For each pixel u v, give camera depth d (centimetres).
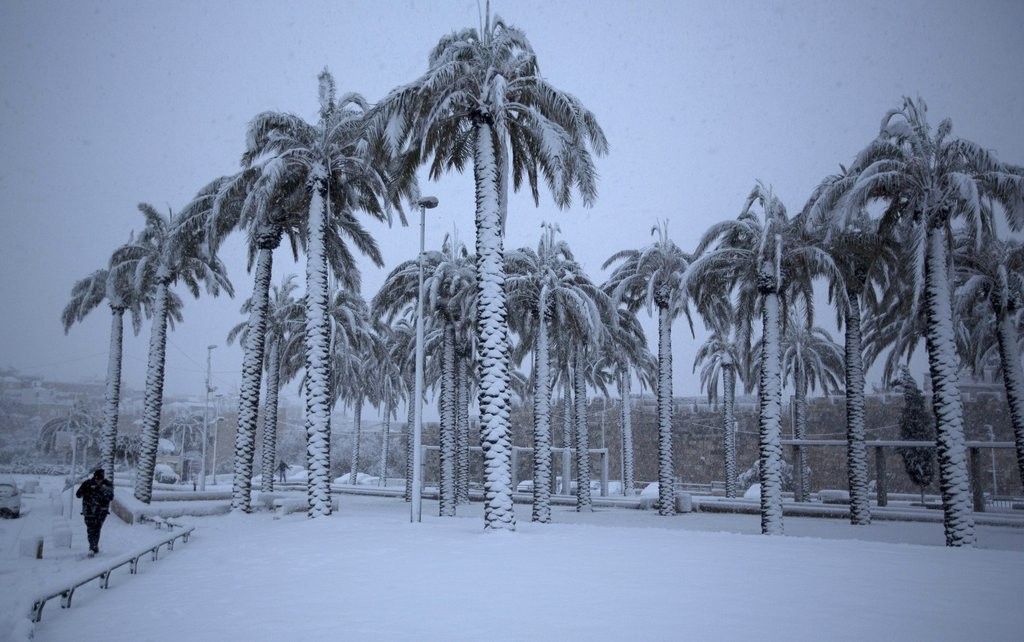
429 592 877
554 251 2928
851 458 2773
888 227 2186
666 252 3103
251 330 2436
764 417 2228
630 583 917
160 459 7188
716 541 1423
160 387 2841
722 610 745
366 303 4216
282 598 882
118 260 3080
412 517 1902
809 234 2380
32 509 2872
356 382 5062
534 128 1883
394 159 1998
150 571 1232
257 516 2294
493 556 1193
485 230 1773
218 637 682
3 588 1071
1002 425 5572
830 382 4703
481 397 1684
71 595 923
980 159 1914
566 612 742
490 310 1723
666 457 3089
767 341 2266
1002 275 2311
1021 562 1154
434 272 2973
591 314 2783
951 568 1075
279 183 2327
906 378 4431
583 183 1961
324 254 2225
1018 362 2369
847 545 1388
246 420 2378
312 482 2052
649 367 5041
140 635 713
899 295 2584
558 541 1403
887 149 1989
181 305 3772
